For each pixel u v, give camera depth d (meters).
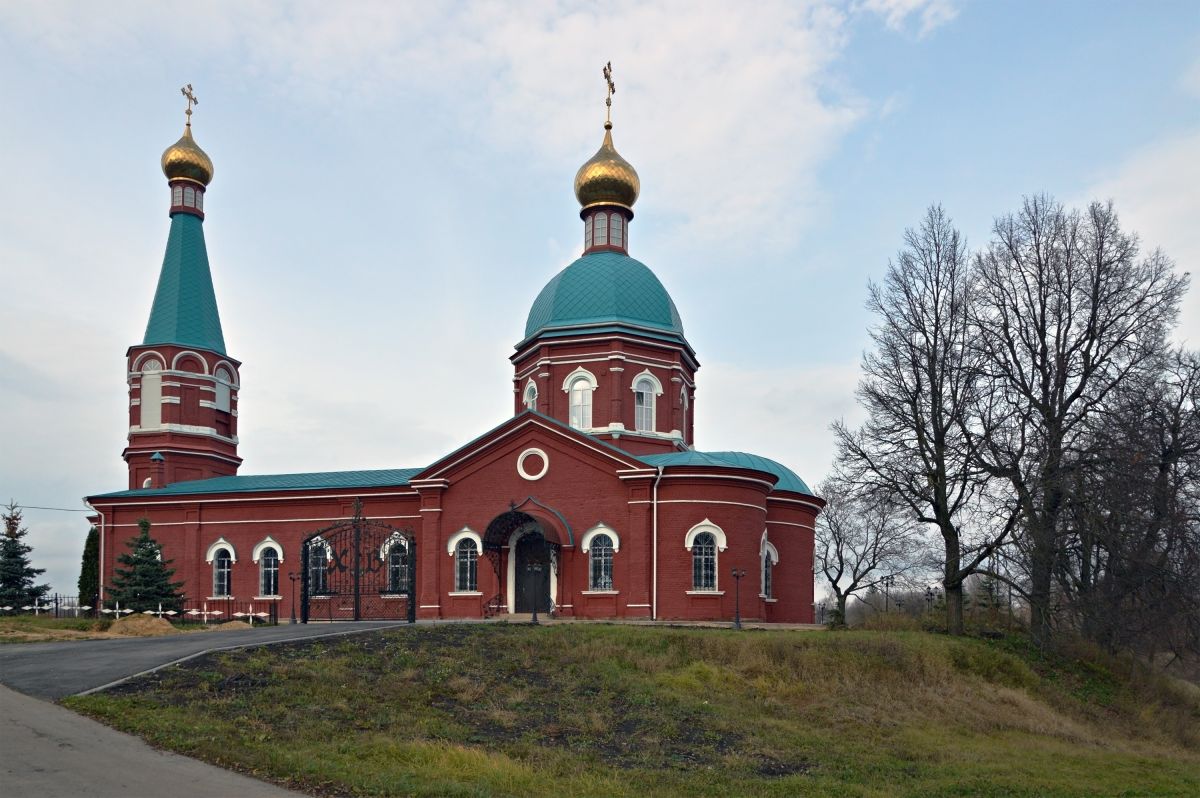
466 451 46.16
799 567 48.34
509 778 18.77
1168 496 39.66
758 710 29.22
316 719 21.09
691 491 43.22
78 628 38.62
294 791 15.99
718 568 42.75
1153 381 42.09
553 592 44.09
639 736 24.64
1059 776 25.81
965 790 23.09
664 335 50.50
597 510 44.00
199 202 59.81
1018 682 38.03
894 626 44.03
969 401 43.25
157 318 57.16
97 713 18.91
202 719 19.56
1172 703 40.31
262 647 27.17
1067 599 42.78
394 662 27.50
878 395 44.44
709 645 33.69
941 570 54.72
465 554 46.06
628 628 35.19
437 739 21.23
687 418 53.59
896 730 29.53
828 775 23.28
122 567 52.53
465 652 29.78
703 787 20.61
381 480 50.12
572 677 29.11
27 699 19.78
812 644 35.41
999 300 44.84
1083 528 40.75
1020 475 41.50
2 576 56.28
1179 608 39.41
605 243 53.97
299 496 50.28
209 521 51.97
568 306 50.59
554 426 44.88
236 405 59.69
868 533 79.62
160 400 56.16
